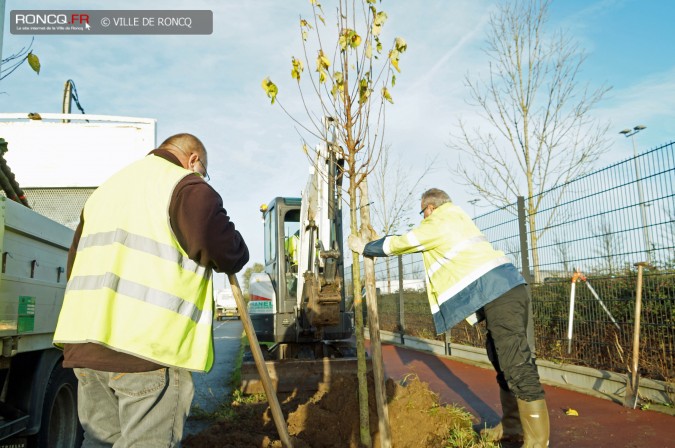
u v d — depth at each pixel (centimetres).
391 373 853
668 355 559
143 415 207
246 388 681
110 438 223
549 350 759
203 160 264
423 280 1208
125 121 582
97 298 206
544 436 367
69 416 387
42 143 563
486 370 841
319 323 698
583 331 685
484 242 404
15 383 324
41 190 560
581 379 660
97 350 202
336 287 689
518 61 1287
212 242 213
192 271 220
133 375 205
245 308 267
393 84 390
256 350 269
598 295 648
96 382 219
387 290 1495
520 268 788
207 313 229
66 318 214
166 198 216
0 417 310
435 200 429
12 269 296
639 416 513
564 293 718
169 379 212
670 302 554
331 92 393
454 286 394
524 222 775
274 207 854
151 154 243
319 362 701
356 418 433
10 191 367
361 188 414
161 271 212
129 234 215
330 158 661
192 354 219
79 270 220
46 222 343
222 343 1619
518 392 375
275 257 823
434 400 472
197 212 212
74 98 720
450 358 1000
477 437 443
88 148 570
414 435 418
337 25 387
